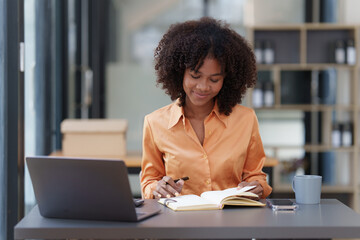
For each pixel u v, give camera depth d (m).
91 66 6.13
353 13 5.50
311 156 5.94
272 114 5.92
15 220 2.77
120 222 1.69
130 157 3.78
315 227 1.62
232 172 2.21
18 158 2.77
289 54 5.50
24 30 3.01
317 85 5.68
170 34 2.20
